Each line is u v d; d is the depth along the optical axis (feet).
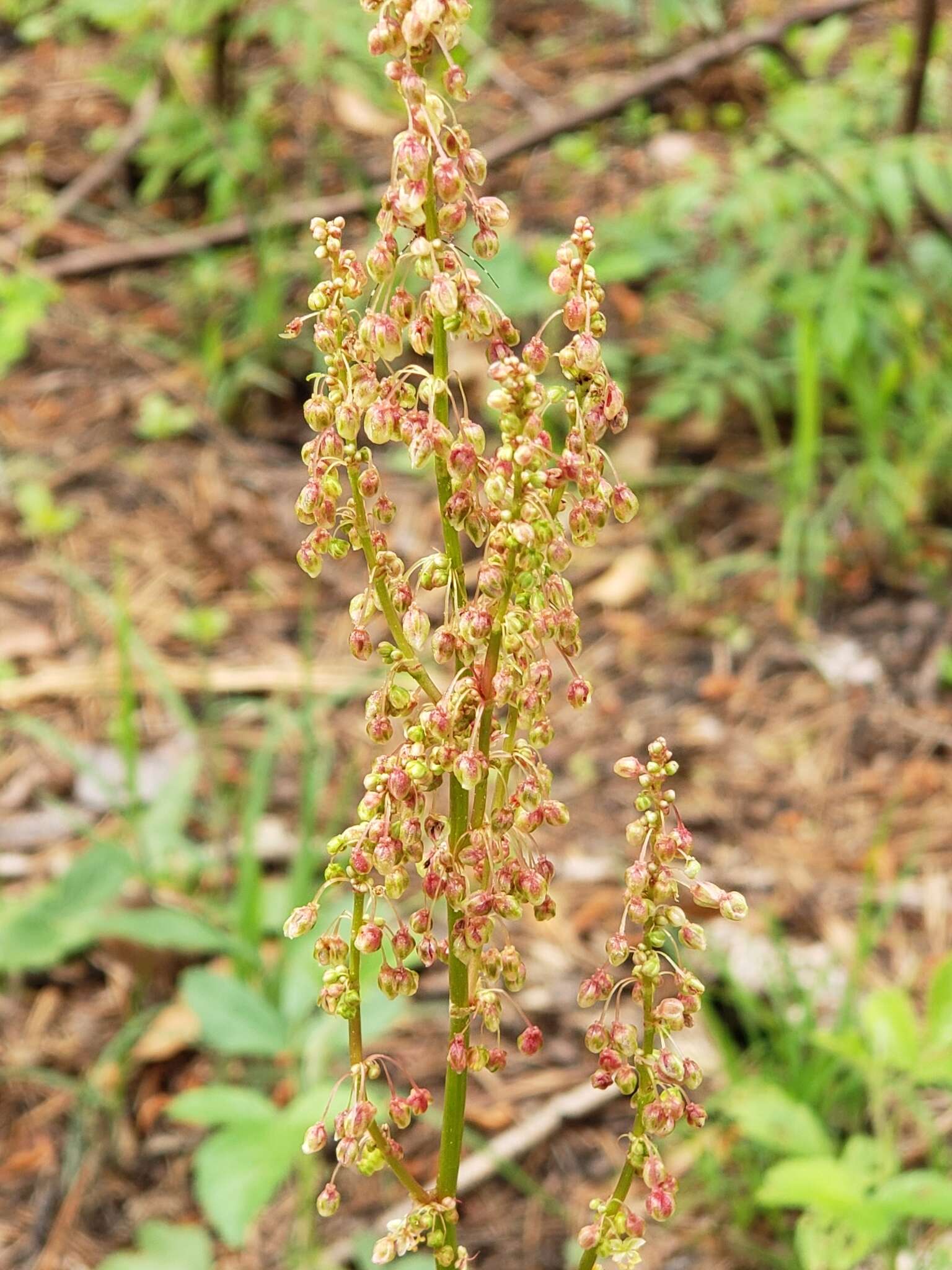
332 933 4.54
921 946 11.05
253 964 9.88
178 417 16.22
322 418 4.32
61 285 18.28
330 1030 8.93
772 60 18.53
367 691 13.39
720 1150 9.52
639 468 15.72
